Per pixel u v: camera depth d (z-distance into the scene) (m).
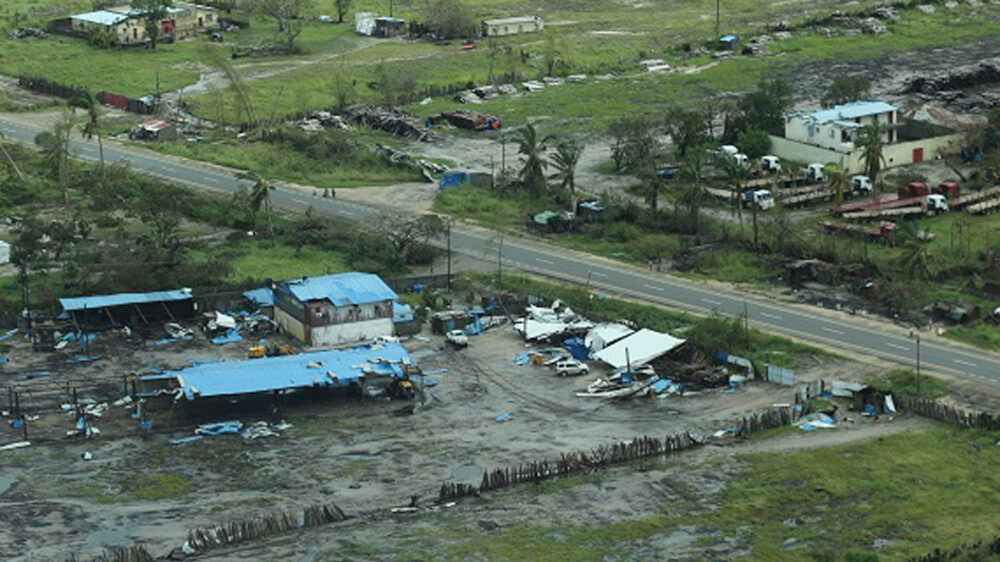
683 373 148.00
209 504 119.69
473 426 137.00
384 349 152.12
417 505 119.62
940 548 108.94
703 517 116.56
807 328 161.00
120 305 163.12
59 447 131.12
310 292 162.12
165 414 139.25
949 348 153.75
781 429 134.75
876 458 126.69
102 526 115.44
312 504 119.75
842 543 111.25
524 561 108.69
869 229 193.62
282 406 142.38
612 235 199.75
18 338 159.25
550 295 173.88
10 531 114.31
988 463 125.12
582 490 122.12
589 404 142.25
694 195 197.88
